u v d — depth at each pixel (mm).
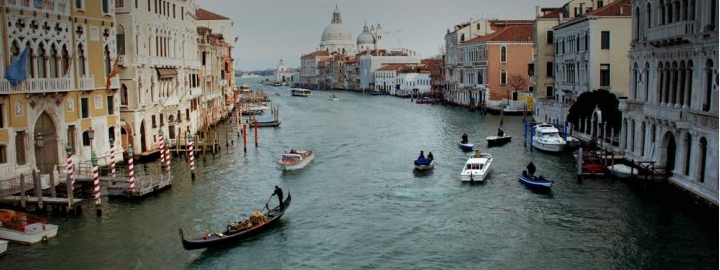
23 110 31703
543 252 24906
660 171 32125
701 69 28297
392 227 28438
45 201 29094
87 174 34281
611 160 37094
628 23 53188
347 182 37750
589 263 23625
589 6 67125
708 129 26938
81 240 26125
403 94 139125
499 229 27828
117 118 40094
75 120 35562
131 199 32375
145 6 44688
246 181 38062
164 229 27844
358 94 160875
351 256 24984
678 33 30016
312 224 28953
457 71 104625
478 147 51938
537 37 69000
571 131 53062
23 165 31938
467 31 103375
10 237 25484
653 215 28516
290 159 42750
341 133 65375
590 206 30547
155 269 23438
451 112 91125
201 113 63250
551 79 69688
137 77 43219
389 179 38562
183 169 42031
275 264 24188
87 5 36375
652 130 34062
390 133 64812
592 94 46781
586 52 54219
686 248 24422
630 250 24594
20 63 30484
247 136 62562
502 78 87938
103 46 38125
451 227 28297
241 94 137625
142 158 43719
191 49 58625
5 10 30188
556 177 37406
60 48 34031
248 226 27000
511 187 35406
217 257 24766
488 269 23438
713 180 26672
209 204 32188
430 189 35531
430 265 23953
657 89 33438
